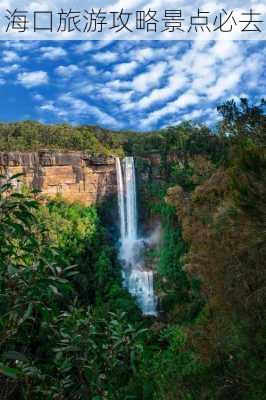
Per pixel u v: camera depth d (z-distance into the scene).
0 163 52.31
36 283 3.12
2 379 3.10
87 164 57.12
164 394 7.17
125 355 3.85
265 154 6.98
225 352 7.83
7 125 75.06
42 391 3.29
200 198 13.29
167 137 59.47
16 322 3.12
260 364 6.93
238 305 8.16
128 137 75.69
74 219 52.06
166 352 11.02
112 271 47.53
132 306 40.88
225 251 9.02
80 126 78.88
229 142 9.82
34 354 3.51
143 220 57.44
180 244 47.34
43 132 71.75
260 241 7.48
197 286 21.23
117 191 58.22
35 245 3.17
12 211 3.13
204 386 7.25
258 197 6.69
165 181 56.19
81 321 3.68
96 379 3.45
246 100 9.20
